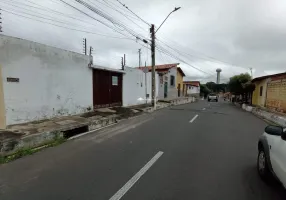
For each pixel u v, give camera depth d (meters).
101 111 12.19
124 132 8.38
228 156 5.59
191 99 35.44
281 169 3.17
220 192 3.61
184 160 5.20
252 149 6.34
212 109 20.66
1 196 3.38
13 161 4.99
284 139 3.24
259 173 4.31
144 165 4.80
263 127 10.71
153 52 17.22
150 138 7.42
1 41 7.10
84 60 11.25
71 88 10.40
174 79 32.53
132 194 3.50
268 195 3.52
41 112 8.80
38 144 6.29
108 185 3.79
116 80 14.64
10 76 7.45
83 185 3.78
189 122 11.29
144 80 19.11
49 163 4.87
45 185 3.76
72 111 10.55
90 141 6.93
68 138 7.33
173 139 7.32
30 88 8.23
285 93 14.13
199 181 4.03
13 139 5.67
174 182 3.97
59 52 9.55
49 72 9.09
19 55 7.73
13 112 7.63
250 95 26.08
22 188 3.65
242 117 15.02
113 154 5.59
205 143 6.90
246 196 3.48
